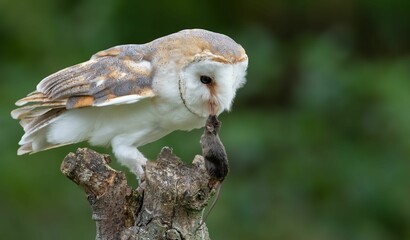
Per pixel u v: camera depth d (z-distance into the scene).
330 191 15.24
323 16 16.69
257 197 14.84
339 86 15.38
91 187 8.16
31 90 15.12
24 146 9.25
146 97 8.62
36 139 9.15
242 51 8.80
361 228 15.06
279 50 15.97
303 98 15.47
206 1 15.93
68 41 15.86
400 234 15.19
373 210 15.23
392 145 15.45
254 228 14.67
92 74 8.80
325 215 15.11
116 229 8.14
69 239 14.34
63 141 9.02
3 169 14.44
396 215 15.19
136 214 8.16
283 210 14.96
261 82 15.62
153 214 7.95
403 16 16.44
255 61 15.59
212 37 8.77
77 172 8.14
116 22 15.38
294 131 15.39
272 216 14.88
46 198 14.48
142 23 15.42
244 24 16.33
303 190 15.16
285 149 15.28
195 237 7.96
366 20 16.67
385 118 15.17
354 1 16.58
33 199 14.47
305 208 15.14
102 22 15.44
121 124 8.86
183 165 8.00
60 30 15.97
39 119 9.03
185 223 7.95
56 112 9.02
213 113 8.59
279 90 15.84
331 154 15.38
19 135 14.69
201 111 8.73
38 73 15.48
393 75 15.31
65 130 8.95
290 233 14.80
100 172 8.16
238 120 15.16
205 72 8.56
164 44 8.73
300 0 16.55
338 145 15.44
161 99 8.69
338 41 16.22
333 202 15.21
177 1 15.55
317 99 15.40
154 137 9.05
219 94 8.62
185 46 8.62
